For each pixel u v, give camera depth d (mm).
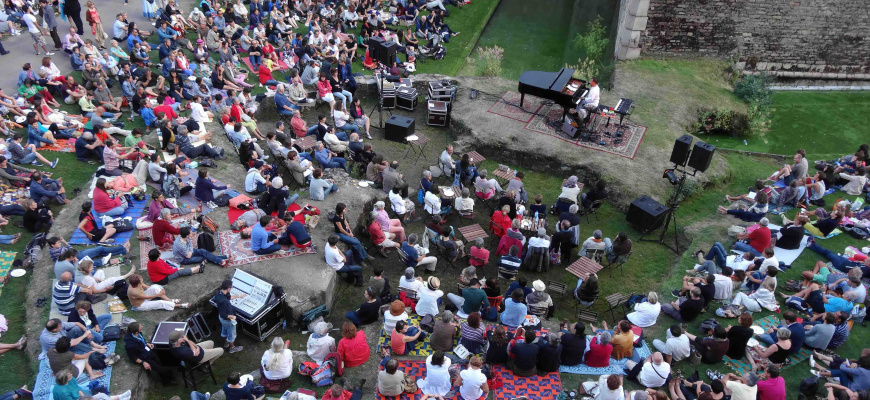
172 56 19812
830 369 11289
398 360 11164
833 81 26281
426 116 21469
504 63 27406
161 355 10211
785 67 25828
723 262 13922
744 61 25625
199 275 12305
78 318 10227
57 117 16922
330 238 12781
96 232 12773
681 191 17172
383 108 21578
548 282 14234
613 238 15781
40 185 13961
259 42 23562
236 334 11953
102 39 21625
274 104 20438
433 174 17734
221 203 14664
